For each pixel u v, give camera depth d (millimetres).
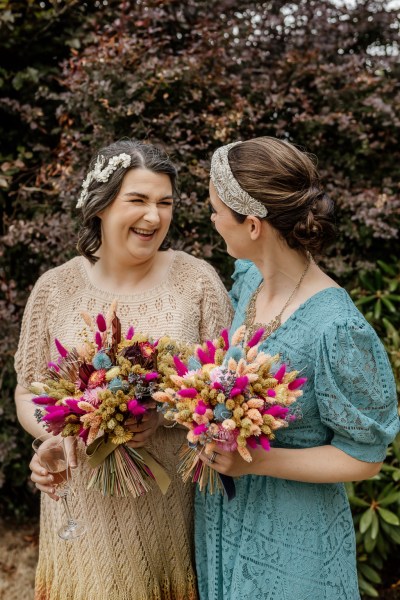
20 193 2807
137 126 2537
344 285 2781
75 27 2883
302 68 2691
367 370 1232
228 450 1186
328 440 1359
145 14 2678
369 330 1239
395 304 2732
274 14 2887
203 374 1181
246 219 1326
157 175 1506
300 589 1335
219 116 2656
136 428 1388
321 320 1271
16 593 2617
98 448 1409
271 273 1389
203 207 2553
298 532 1349
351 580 1411
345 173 2811
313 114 2744
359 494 2531
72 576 1622
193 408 1150
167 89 2605
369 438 1229
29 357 1731
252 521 1390
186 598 1668
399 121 2611
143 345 1367
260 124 2678
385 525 2432
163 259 1732
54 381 1373
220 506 1483
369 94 2721
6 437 2861
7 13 2648
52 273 1749
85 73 2568
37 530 3105
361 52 2824
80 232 1669
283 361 1301
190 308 1672
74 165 2666
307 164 1314
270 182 1273
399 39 2881
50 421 1300
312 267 1377
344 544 1407
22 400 1758
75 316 1660
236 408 1134
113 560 1584
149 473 1468
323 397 1249
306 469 1284
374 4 2816
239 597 1386
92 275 1714
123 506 1588
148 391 1312
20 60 2904
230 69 2812
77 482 1594
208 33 2699
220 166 1328
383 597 2617
